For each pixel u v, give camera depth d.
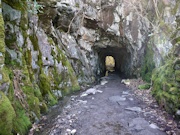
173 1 10.06
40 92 6.43
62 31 11.43
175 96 5.66
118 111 6.41
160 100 6.74
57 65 8.87
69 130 4.84
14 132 4.16
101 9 13.16
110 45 16.38
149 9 12.30
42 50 8.08
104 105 7.09
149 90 8.96
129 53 16.64
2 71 4.17
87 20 13.12
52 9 9.07
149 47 12.02
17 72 5.33
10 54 5.35
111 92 9.46
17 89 5.05
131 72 15.53
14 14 5.78
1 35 4.21
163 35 9.95
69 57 11.04
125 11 13.24
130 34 13.66
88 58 14.80
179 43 6.99
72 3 10.75
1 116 3.72
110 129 4.96
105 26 13.76
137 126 5.09
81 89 10.28
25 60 6.29
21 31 6.24
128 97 8.36
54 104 7.12
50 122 5.40
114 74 21.00
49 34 9.58
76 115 5.96
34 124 5.12
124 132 4.78
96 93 9.19
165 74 7.01
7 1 5.62
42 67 7.64
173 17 9.56
